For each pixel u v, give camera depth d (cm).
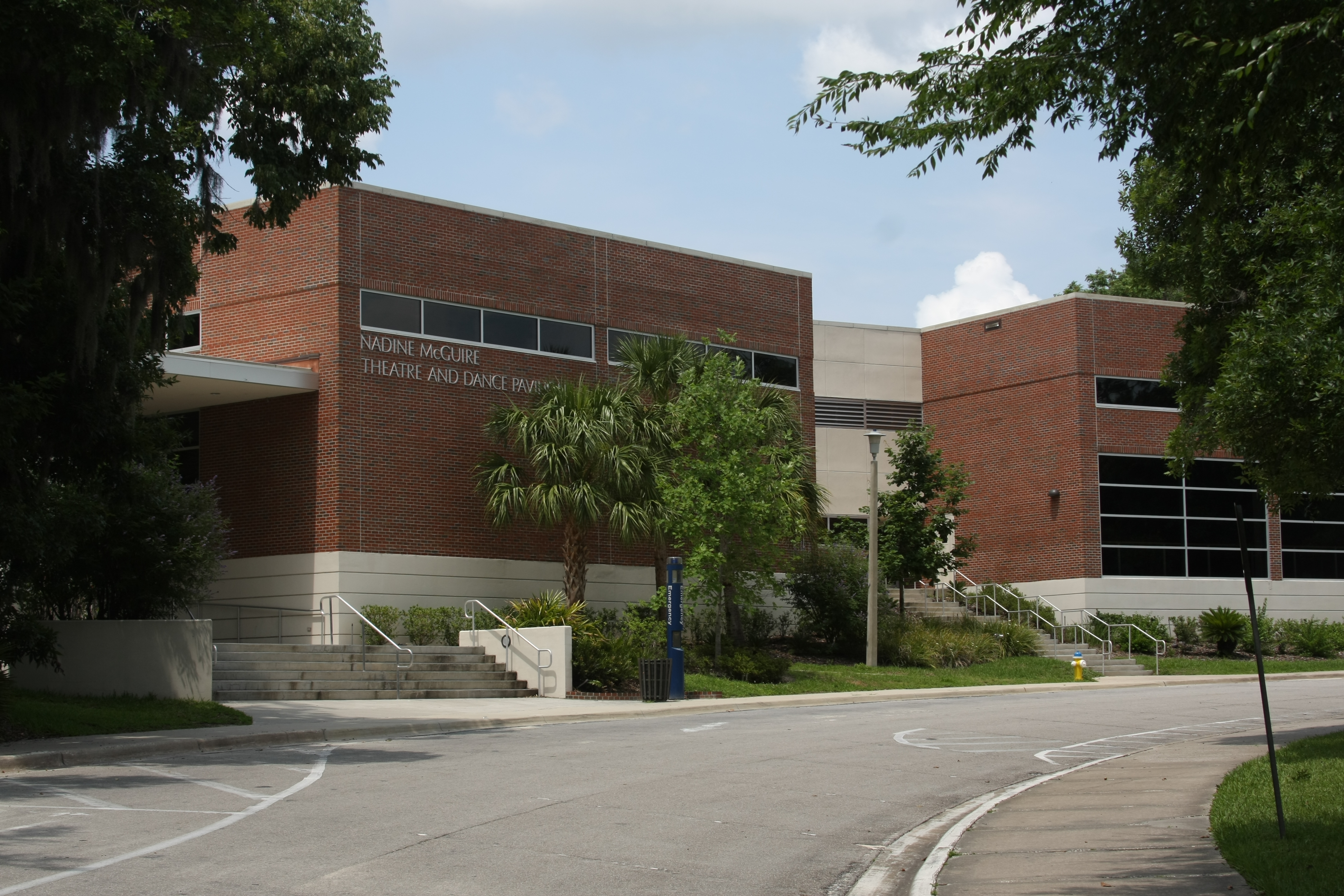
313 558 2888
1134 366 4119
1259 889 810
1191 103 1013
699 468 2897
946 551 4312
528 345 3228
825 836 1090
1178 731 2009
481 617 2969
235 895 790
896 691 2816
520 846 978
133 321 1750
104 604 2325
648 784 1336
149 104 1659
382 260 2998
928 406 4519
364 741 1756
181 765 1455
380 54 1945
